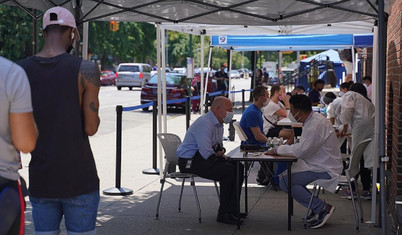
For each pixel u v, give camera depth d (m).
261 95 9.95
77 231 4.51
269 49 21.33
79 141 4.42
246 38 17.80
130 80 48.03
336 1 8.28
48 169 4.37
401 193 7.67
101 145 16.28
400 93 7.79
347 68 21.12
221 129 8.27
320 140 7.73
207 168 8.06
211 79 28.69
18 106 3.72
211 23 9.49
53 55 4.45
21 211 3.83
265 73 39.56
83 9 9.04
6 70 3.69
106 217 8.40
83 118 4.45
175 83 28.25
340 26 13.38
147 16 9.45
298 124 10.31
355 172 7.97
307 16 9.01
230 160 8.05
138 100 35.44
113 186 10.58
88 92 4.42
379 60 6.99
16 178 3.84
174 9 9.04
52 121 4.36
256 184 11.18
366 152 9.32
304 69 32.69
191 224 8.09
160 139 8.41
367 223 8.19
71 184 4.39
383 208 6.75
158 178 11.50
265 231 7.75
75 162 4.39
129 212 8.71
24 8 8.50
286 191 8.11
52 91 4.36
